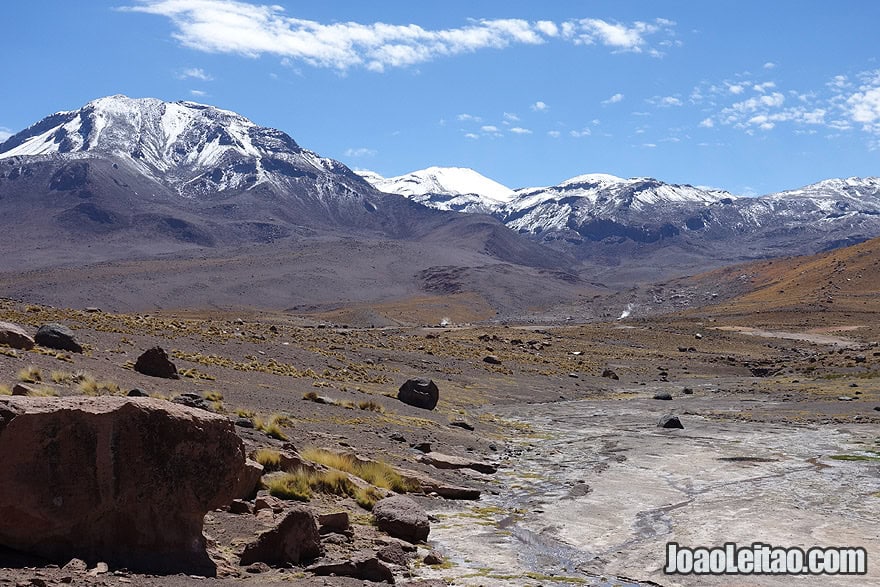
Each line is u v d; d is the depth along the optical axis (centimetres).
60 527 1038
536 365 7162
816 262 19600
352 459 1981
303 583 1110
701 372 8094
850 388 5497
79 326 4081
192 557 1116
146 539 1080
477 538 1560
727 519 1748
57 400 1094
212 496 1134
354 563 1194
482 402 4734
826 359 8188
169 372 2966
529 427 3653
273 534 1223
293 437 2227
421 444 2472
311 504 1581
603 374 7138
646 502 1934
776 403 4866
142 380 2761
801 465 2497
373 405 3256
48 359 2688
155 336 4350
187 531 1121
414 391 3772
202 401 2347
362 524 1513
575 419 4050
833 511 1823
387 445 2431
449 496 1950
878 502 1922
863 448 2870
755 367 8306
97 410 1069
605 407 4731
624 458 2653
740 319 13875
